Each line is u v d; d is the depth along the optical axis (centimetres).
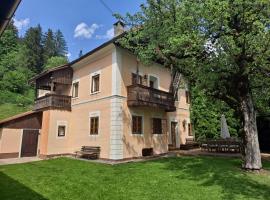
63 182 948
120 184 909
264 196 735
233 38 975
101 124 1620
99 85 1706
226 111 2305
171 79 2033
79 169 1236
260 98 1425
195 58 1093
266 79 1134
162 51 1187
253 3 896
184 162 1355
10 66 5675
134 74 1728
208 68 1082
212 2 880
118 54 1612
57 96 1884
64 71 1991
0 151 1772
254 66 1028
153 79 1969
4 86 4744
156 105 1708
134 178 997
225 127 1959
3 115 3503
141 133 1691
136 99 1557
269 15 928
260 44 929
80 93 1889
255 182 891
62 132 1878
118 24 1889
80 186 885
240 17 975
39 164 1438
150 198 734
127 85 1645
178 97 2275
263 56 942
